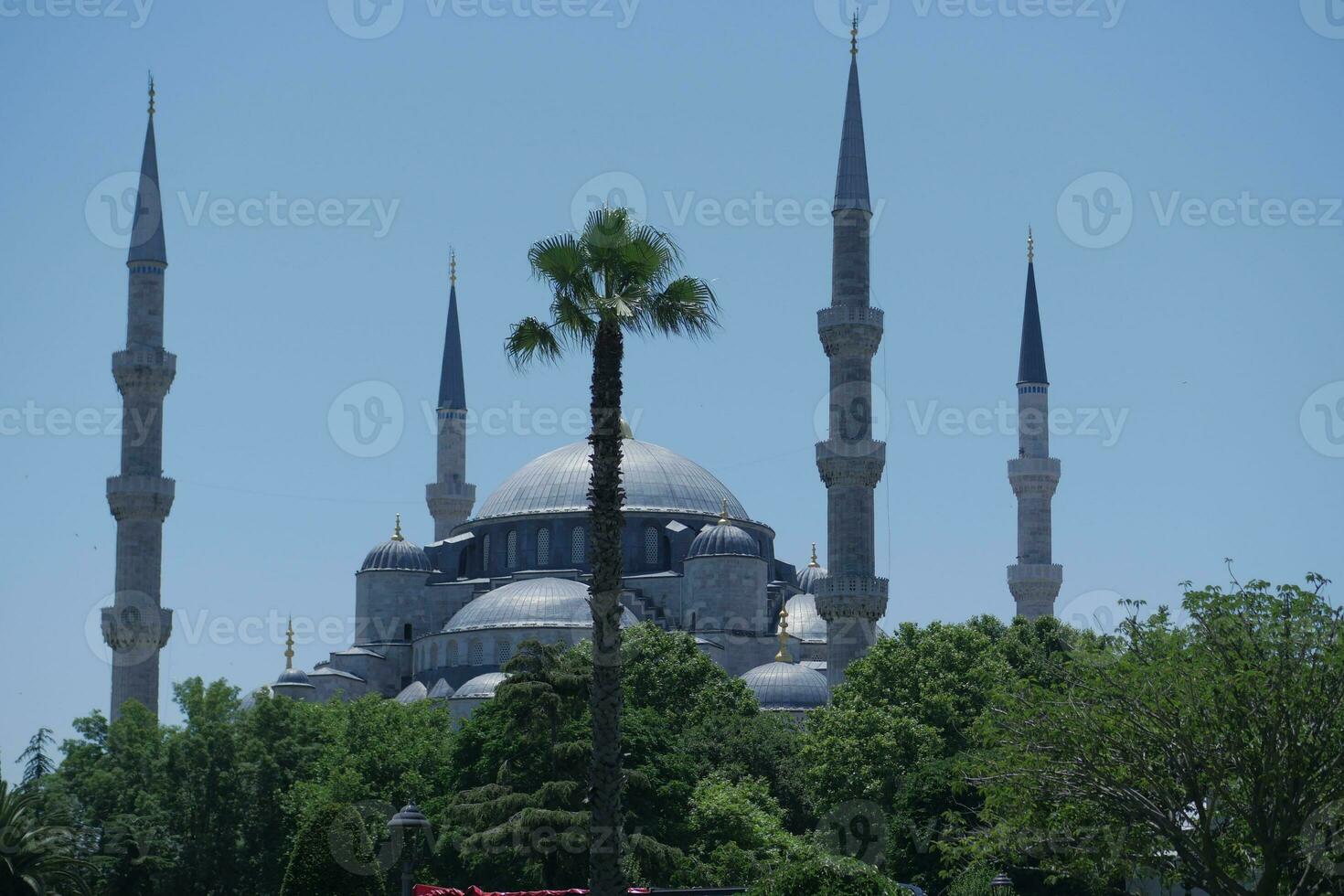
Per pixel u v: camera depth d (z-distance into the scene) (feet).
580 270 264.52
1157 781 284.82
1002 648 645.51
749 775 574.56
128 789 534.37
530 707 485.56
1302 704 276.21
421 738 600.39
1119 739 289.53
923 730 560.61
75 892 371.56
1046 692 305.73
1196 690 284.61
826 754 556.10
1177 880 306.55
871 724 563.07
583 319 265.54
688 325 270.05
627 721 499.92
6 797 363.15
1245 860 294.25
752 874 445.78
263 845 535.19
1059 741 291.38
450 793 537.65
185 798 532.73
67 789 531.91
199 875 520.01
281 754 560.20
